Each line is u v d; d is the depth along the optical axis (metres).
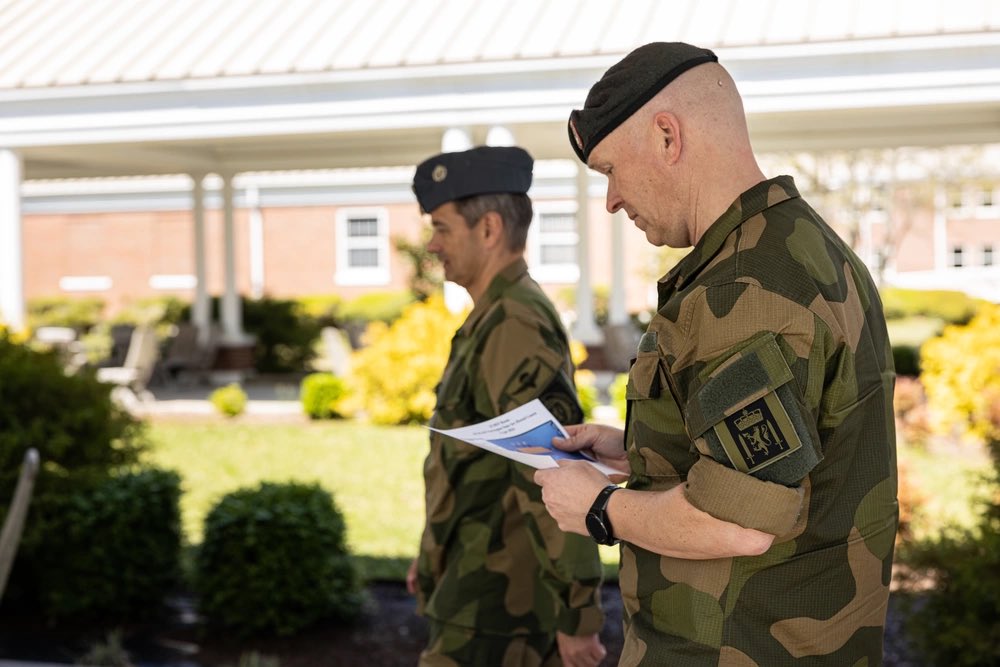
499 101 12.04
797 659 1.74
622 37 11.88
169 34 13.84
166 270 27.95
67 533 5.50
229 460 10.20
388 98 12.29
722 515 1.64
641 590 1.84
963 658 4.31
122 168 17.42
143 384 15.09
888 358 1.85
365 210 27.22
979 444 10.13
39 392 5.78
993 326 10.47
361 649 5.21
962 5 11.25
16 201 13.30
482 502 2.78
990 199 31.94
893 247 26.61
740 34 11.38
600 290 25.16
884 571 1.80
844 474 1.73
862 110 11.93
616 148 1.83
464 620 2.77
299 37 13.20
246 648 5.23
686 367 1.76
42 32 14.32
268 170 17.55
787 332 1.64
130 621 5.60
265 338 20.08
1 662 4.92
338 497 8.56
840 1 11.86
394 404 12.54
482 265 2.88
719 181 1.79
